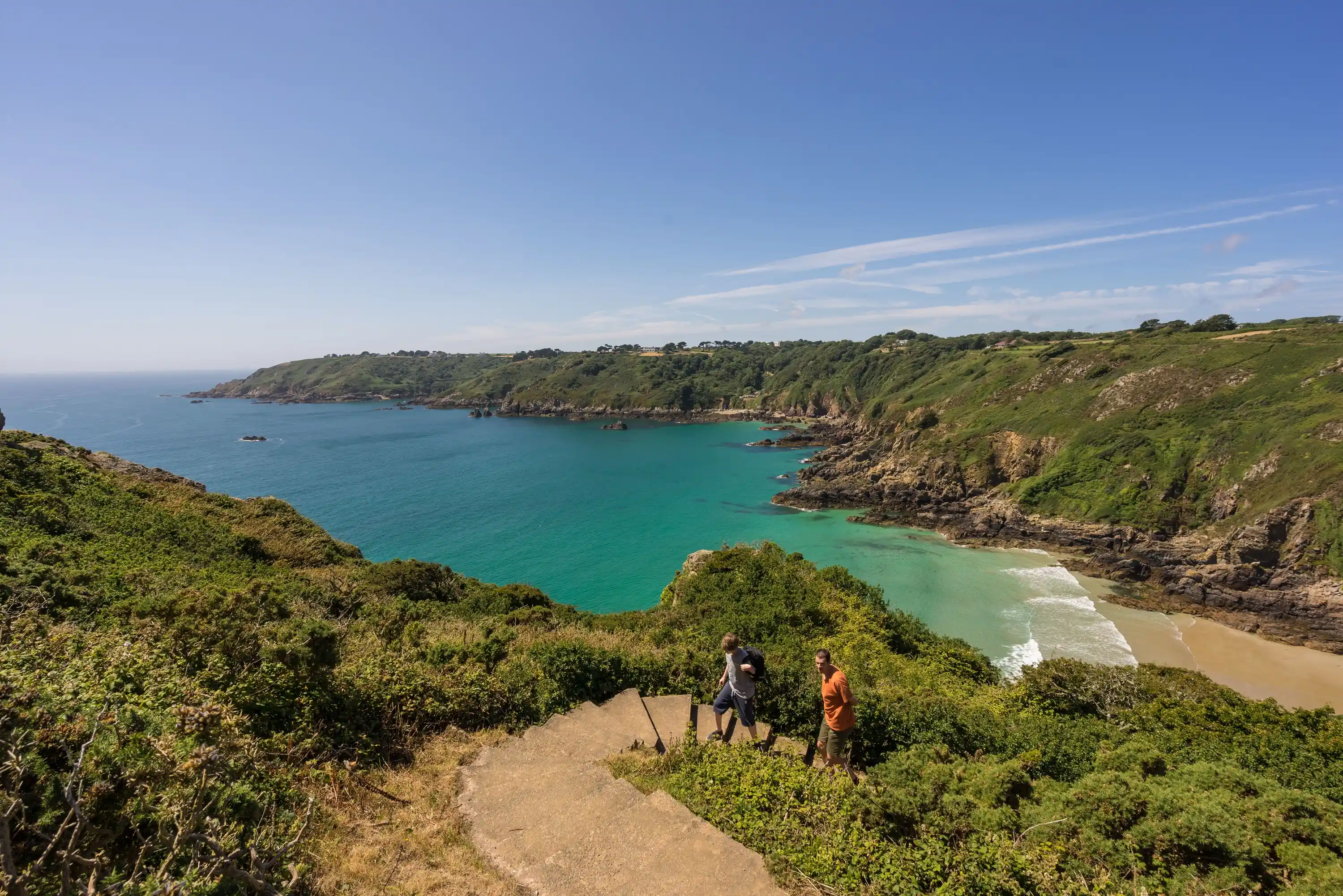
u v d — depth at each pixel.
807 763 8.32
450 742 8.34
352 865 5.20
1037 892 5.55
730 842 5.79
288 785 6.21
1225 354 72.19
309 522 35.47
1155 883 5.99
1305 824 6.63
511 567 54.81
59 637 7.79
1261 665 37.88
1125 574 52.00
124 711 5.46
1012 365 98.62
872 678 16.09
